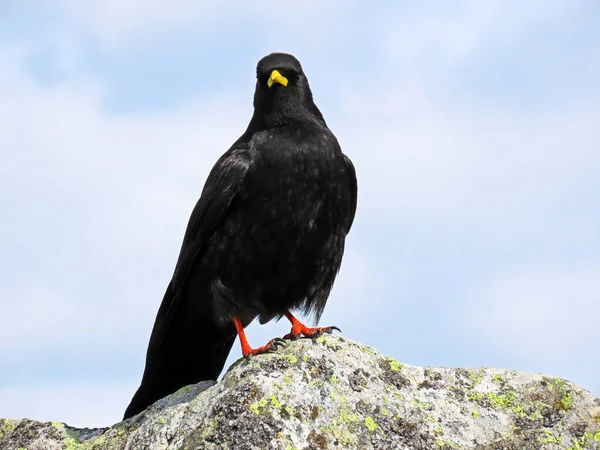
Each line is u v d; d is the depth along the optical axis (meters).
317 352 10.29
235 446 9.09
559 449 9.80
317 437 9.38
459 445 9.80
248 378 9.77
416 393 10.26
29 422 11.56
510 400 10.34
